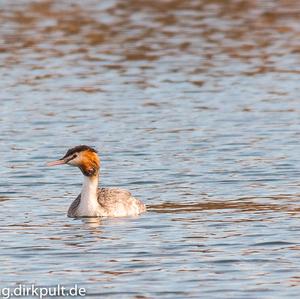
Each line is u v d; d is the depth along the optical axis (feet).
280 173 77.15
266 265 56.59
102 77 114.73
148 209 68.54
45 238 61.87
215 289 53.21
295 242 60.44
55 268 56.44
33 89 108.88
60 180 76.38
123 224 64.90
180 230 63.21
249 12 154.71
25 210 68.44
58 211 68.23
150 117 96.32
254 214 66.49
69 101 103.30
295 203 69.00
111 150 84.74
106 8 158.51
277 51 128.06
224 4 161.68
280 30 141.28
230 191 72.43
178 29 142.31
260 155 82.69
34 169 79.30
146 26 144.56
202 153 83.51
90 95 106.01
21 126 93.40
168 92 107.14
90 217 66.59
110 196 67.46
